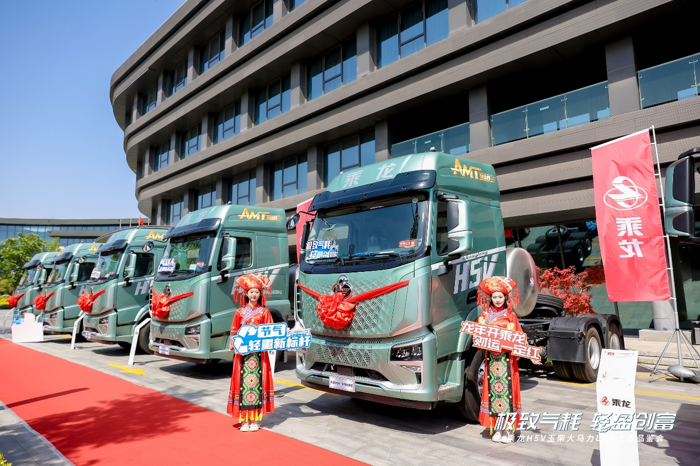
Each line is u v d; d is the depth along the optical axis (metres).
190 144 26.81
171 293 9.08
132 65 29.05
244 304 5.71
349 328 5.53
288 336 5.50
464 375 5.60
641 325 12.41
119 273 12.16
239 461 4.41
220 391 7.64
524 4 12.65
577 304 11.23
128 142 31.47
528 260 7.21
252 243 9.60
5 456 4.63
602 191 8.38
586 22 11.64
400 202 5.69
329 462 4.36
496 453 4.59
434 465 4.27
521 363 9.35
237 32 22.98
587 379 7.75
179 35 24.89
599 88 11.88
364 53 17.19
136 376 9.07
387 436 5.19
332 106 18.05
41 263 18.69
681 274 11.95
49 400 7.00
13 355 12.18
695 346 10.00
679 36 11.98
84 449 4.81
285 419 5.93
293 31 19.09
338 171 19.08
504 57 13.09
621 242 8.08
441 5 15.47
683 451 4.54
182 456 4.57
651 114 10.75
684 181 3.81
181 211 28.36
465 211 5.23
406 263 5.22
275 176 22.02
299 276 6.41
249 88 22.33
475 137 14.14
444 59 14.60
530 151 12.70
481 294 5.15
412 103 15.66
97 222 71.69
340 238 6.09
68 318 15.16
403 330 5.14
